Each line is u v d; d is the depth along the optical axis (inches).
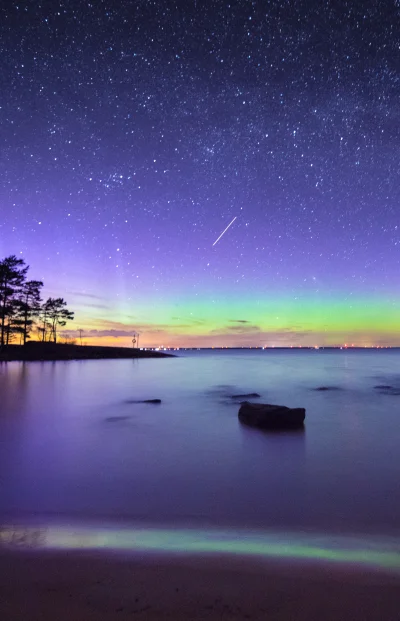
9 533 171.0
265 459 323.0
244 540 164.2
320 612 99.7
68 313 3065.9
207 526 183.3
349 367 1972.2
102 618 94.6
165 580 118.8
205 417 533.6
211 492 239.5
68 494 234.1
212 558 140.5
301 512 205.5
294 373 1518.2
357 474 281.4
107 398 732.0
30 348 2509.8
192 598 106.5
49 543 156.9
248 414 491.2
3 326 2246.6
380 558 143.6
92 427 462.6
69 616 95.3
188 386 976.3
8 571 125.1
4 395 771.4
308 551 150.9
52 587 112.3
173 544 157.3
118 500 223.8
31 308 2423.7
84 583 115.3
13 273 2218.3
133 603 102.7
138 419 519.5
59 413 566.6
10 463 307.1
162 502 220.7
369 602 105.9
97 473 280.4
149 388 921.5
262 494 236.2
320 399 743.7
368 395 804.6
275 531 177.5
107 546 153.4
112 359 2682.1
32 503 217.8
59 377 1178.6
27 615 95.7
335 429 453.7
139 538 164.9
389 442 386.9
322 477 273.0
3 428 457.4
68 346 2790.4
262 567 132.0
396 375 1403.8
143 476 273.7
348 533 175.5
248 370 1694.1
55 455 332.8
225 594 109.5
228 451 349.7
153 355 3361.2
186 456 331.3
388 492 240.7
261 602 104.9
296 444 378.9
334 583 118.8
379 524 187.9
